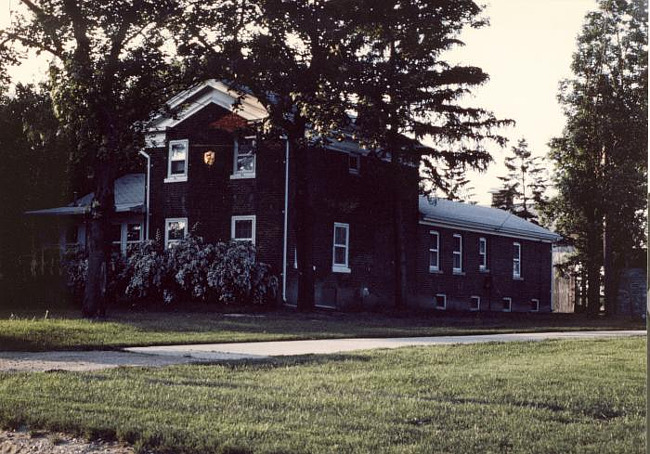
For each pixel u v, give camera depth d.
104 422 7.36
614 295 42.72
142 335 16.66
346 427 7.22
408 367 11.72
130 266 28.97
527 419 7.72
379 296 32.59
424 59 29.98
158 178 31.11
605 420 7.90
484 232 39.09
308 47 24.98
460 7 29.47
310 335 17.55
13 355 13.32
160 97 23.58
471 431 7.14
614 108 40.47
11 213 33.66
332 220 30.31
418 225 35.06
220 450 6.37
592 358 13.23
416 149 30.73
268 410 7.96
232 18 23.50
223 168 29.77
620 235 42.50
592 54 41.31
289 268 28.52
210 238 29.80
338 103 24.80
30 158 34.22
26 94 28.83
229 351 14.20
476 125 31.06
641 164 40.44
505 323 25.69
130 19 21.70
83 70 20.86
